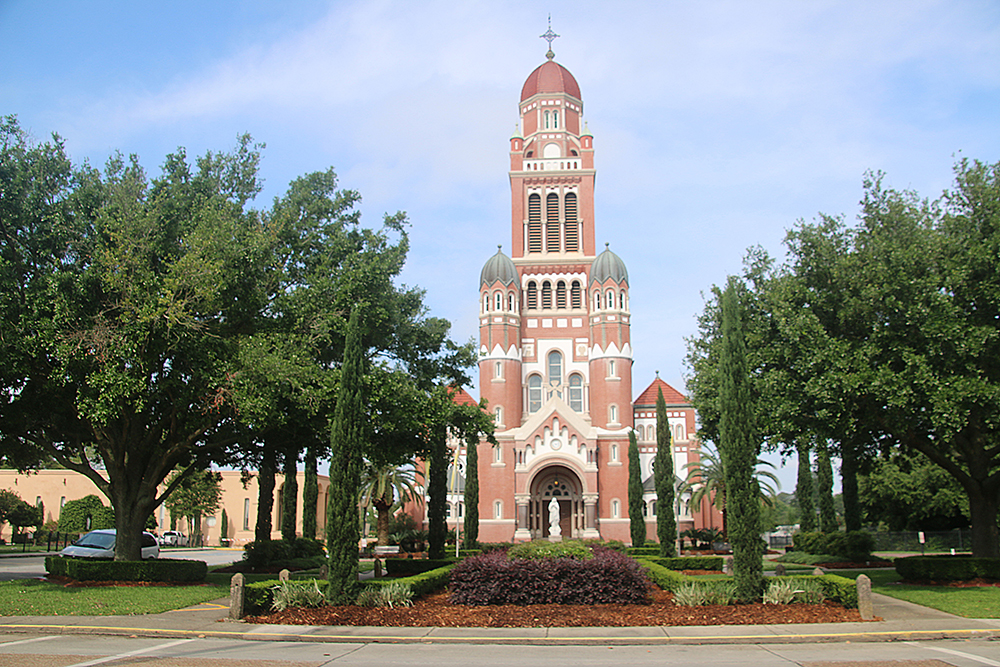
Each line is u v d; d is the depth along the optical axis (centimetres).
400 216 3459
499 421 7219
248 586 1988
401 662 1423
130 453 2997
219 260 2638
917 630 1741
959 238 2625
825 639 1681
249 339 2686
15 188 2622
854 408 2538
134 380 2455
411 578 2350
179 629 1789
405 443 3319
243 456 3488
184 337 2586
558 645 1655
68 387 2673
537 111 8650
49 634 1770
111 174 2917
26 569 3809
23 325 2484
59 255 2722
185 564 2872
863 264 2634
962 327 2433
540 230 8094
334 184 3422
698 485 7438
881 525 7025
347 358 2261
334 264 3225
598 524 6881
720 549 6875
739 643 1664
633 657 1488
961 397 2336
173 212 2825
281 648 1599
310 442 3161
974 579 2711
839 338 2689
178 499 7794
